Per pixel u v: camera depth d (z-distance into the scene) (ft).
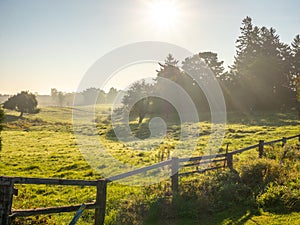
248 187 27.61
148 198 24.52
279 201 24.70
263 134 83.20
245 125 107.65
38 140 99.55
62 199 31.91
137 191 28.96
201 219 22.48
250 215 22.84
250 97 175.94
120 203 24.39
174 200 24.12
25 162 58.85
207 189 26.94
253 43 248.52
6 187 16.20
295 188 26.91
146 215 22.54
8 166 54.85
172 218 22.67
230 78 190.19
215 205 24.64
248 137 78.43
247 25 250.78
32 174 48.03
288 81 190.80
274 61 190.08
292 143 55.52
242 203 25.38
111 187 33.81
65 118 204.03
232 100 174.40
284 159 40.27
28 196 32.78
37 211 17.22
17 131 134.10
